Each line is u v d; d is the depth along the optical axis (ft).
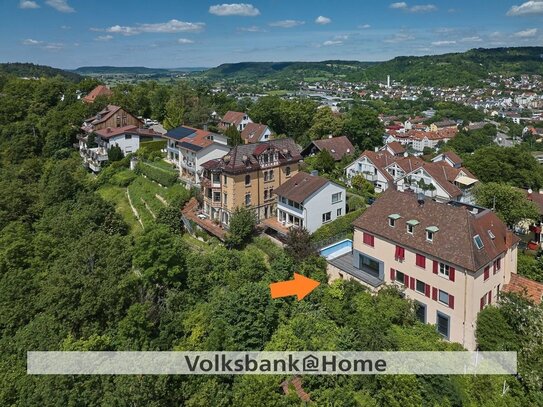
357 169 246.47
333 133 319.06
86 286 118.11
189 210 193.06
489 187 184.44
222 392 92.32
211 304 123.13
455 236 113.80
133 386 85.05
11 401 96.73
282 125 341.21
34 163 257.34
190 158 214.28
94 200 194.49
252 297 116.57
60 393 90.02
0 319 124.47
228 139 242.78
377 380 95.20
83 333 111.75
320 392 95.76
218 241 170.19
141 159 254.88
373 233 132.98
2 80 402.52
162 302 127.03
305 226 166.71
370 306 118.93
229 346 105.19
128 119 305.12
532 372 97.55
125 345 104.94
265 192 185.16
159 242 133.39
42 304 120.57
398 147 290.15
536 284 121.08
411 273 122.83
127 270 133.69
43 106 337.11
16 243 147.84
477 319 109.40
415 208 128.26
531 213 178.81
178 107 328.70
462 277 108.88
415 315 120.37
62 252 152.76
